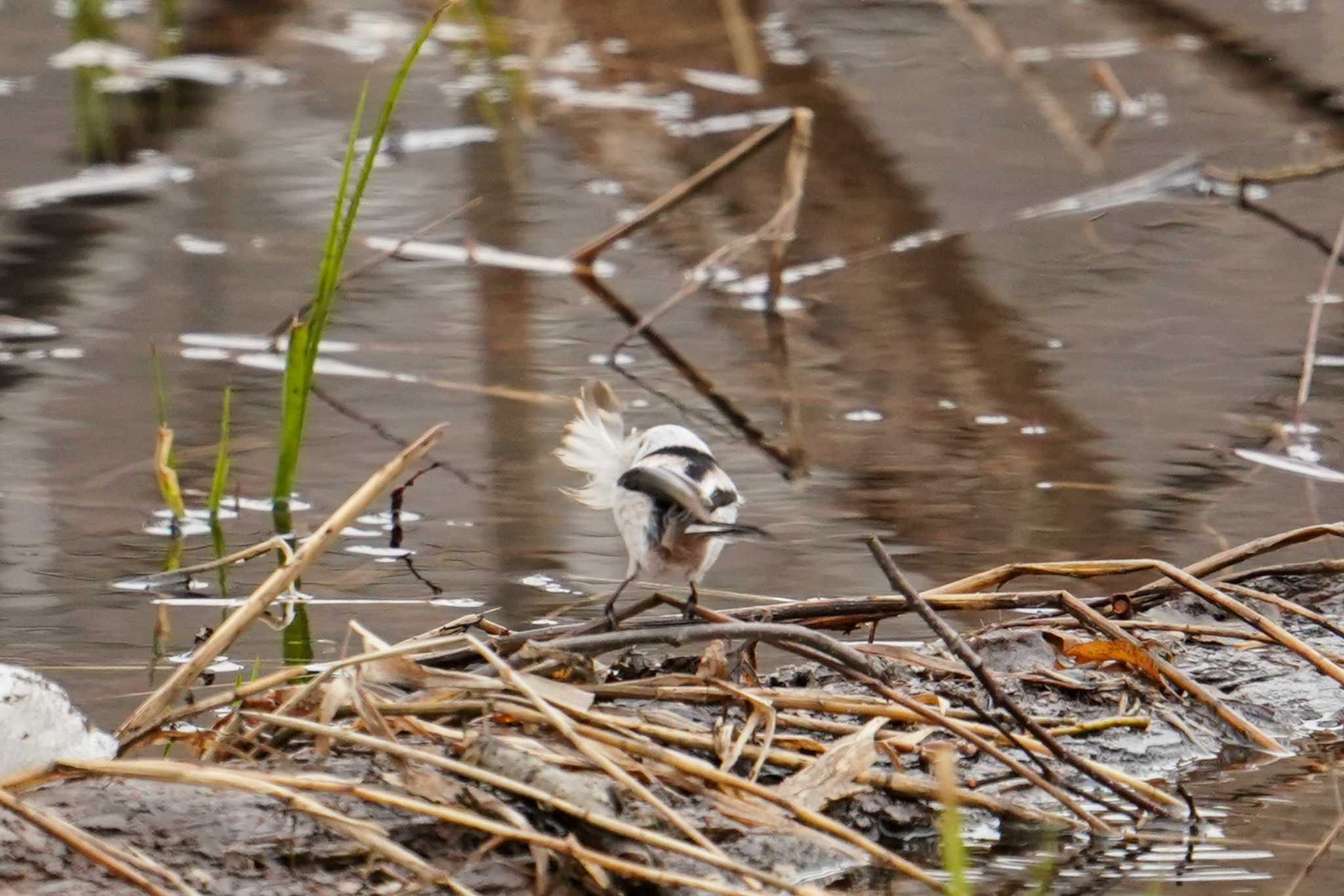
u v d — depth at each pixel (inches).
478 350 493.7
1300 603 335.9
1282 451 417.1
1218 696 292.4
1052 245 594.6
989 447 422.3
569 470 406.3
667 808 220.8
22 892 211.9
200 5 911.0
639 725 248.2
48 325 499.5
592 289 554.6
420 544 363.9
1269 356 486.6
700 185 560.7
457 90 782.5
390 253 490.9
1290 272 561.9
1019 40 864.9
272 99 762.8
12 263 552.7
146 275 546.9
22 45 842.8
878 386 468.8
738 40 812.6
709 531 243.8
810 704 262.2
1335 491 390.9
